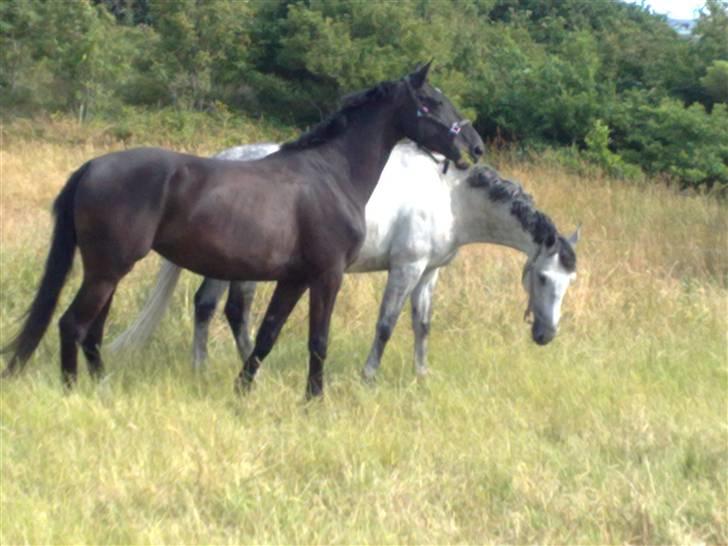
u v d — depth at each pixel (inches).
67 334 287.3
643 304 434.9
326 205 302.2
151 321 332.2
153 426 265.0
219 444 255.9
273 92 1059.3
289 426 280.5
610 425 295.0
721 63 958.4
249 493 231.8
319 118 1065.5
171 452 247.6
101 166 282.4
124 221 279.0
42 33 1042.7
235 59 1068.5
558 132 954.7
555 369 346.9
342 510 230.2
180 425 265.9
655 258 541.3
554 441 288.2
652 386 335.9
